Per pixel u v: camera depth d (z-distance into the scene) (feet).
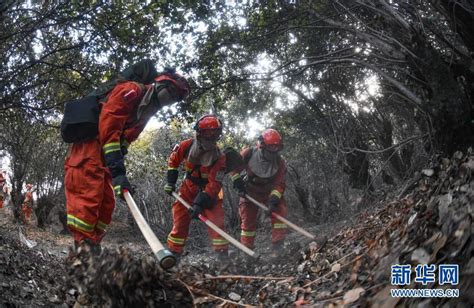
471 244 6.82
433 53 15.34
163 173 45.47
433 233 8.43
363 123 26.66
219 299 11.02
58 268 18.93
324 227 27.53
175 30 25.38
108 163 11.60
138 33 25.05
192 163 19.80
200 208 18.43
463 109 15.01
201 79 27.09
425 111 15.98
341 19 22.58
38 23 23.34
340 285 10.21
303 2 23.36
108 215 12.43
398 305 7.08
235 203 41.04
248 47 26.66
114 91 12.30
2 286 11.97
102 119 11.85
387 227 11.75
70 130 11.97
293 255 16.85
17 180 51.85
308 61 25.59
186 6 24.43
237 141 40.55
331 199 33.27
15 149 48.55
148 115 13.06
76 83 27.32
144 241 44.83
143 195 46.26
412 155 25.48
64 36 25.53
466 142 15.07
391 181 29.22
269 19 25.04
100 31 24.41
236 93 28.22
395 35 16.94
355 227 16.69
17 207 52.37
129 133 12.62
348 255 12.34
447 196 9.04
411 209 11.60
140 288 9.41
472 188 8.41
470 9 14.47
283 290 11.64
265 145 22.31
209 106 35.81
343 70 25.66
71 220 11.57
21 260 16.24
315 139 32.99
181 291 10.42
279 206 22.54
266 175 22.29
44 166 55.52
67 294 10.89
